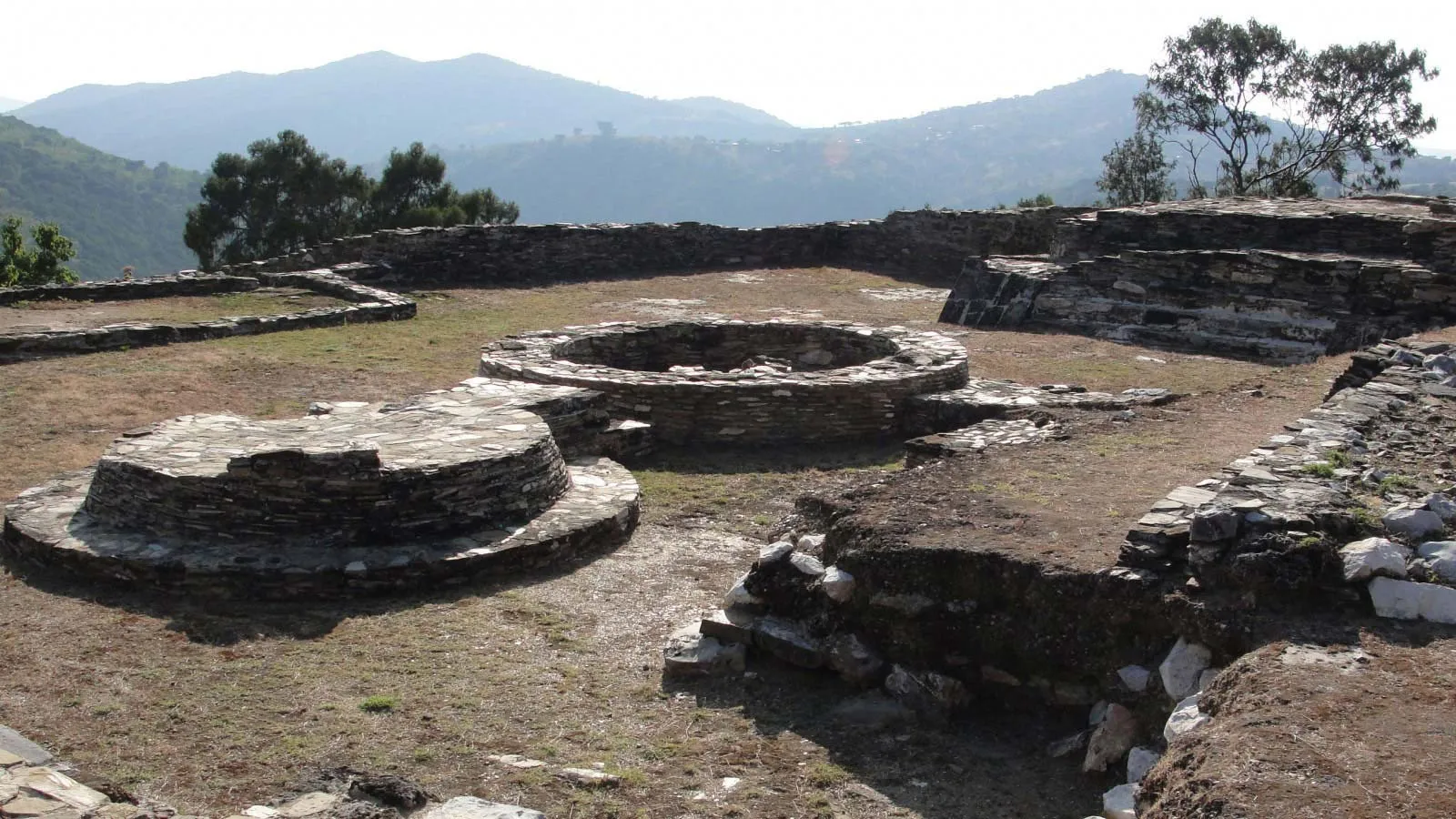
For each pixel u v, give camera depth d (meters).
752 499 10.75
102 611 7.50
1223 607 5.53
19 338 15.66
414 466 8.32
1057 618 6.07
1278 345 17.36
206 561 7.75
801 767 5.77
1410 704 4.61
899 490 7.73
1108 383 15.77
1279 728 4.44
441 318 20.67
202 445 8.96
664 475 11.52
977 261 21.52
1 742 5.61
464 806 4.92
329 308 20.33
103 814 4.71
